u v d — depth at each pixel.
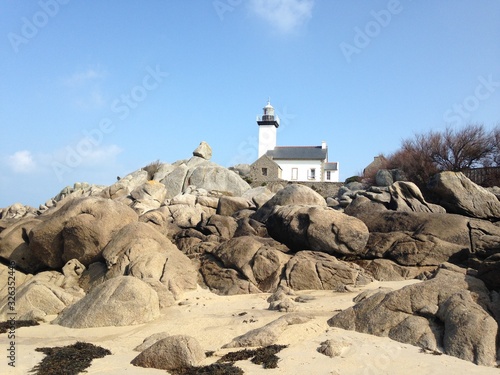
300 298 16.94
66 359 11.16
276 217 24.12
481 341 11.10
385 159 46.66
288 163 74.12
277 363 10.63
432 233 22.09
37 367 10.68
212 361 11.14
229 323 13.98
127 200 40.09
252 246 20.88
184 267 19.55
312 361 10.74
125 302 14.80
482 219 24.45
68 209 21.84
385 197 27.77
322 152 75.19
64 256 21.62
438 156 41.25
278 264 20.00
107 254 20.05
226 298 18.34
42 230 21.77
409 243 21.69
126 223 21.92
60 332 13.98
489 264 13.55
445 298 12.76
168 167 52.88
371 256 22.19
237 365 10.69
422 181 38.91
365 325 12.96
